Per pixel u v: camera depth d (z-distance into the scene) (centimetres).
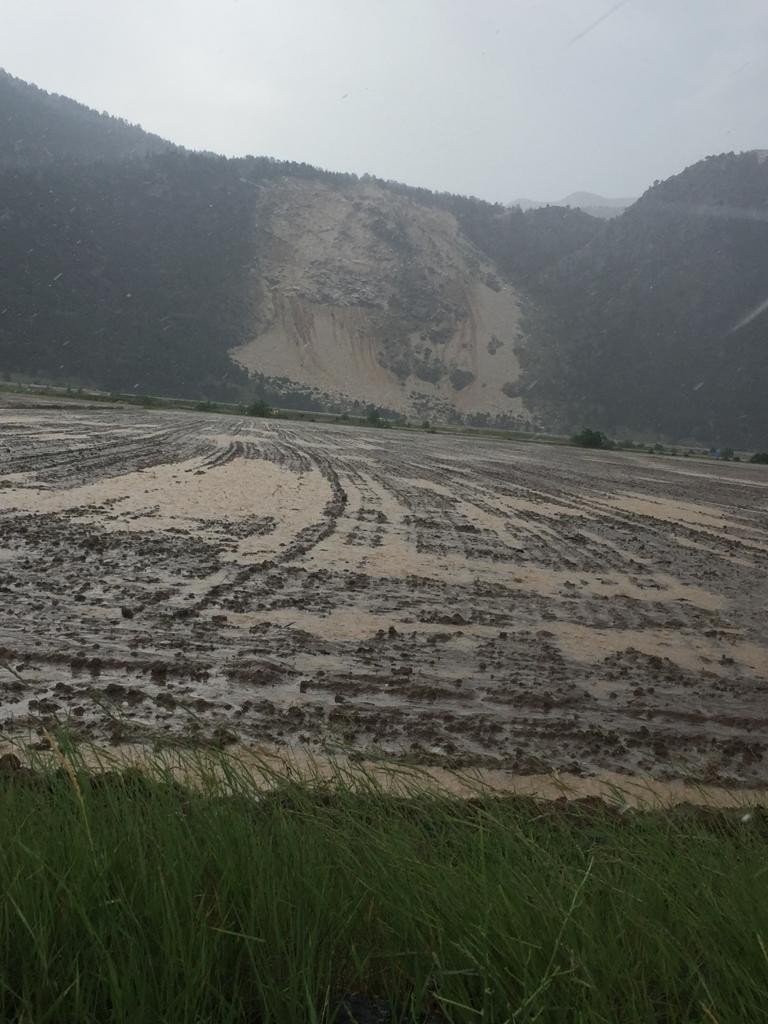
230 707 528
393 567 1008
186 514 1281
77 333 16612
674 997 217
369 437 4944
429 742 502
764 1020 205
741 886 259
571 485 2534
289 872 247
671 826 321
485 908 233
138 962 207
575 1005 208
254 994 217
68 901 221
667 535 1540
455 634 741
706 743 545
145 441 2717
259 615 740
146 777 307
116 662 589
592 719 568
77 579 813
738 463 7531
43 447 2155
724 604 973
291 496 1620
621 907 245
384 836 271
